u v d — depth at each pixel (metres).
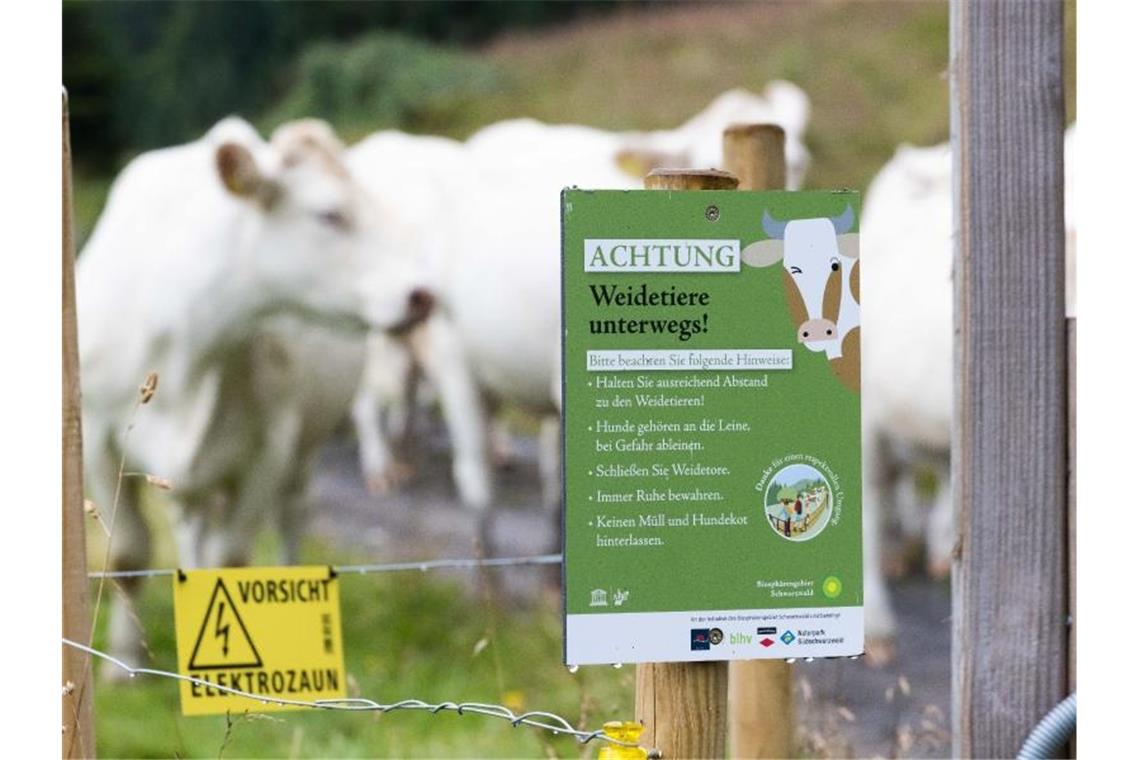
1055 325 2.58
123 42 18.89
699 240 2.36
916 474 9.10
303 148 6.46
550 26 19.23
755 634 2.38
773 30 17.58
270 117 18.17
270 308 6.45
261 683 3.03
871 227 7.05
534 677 5.40
